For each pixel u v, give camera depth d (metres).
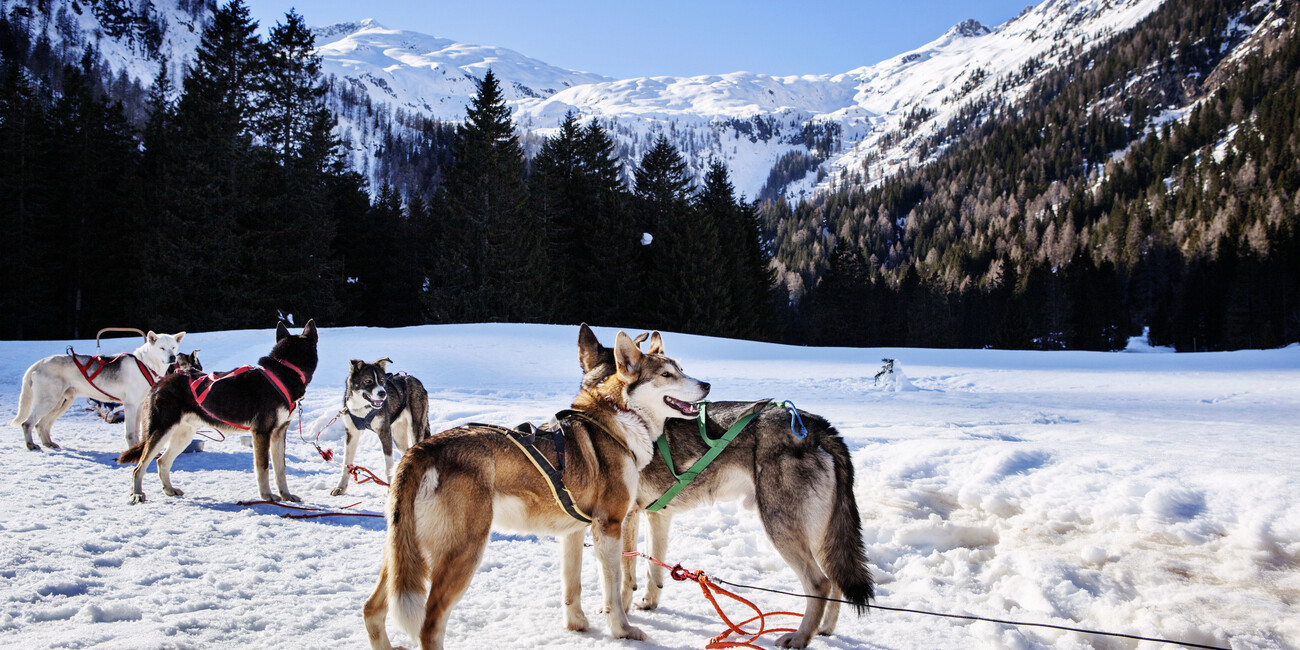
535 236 52.03
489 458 3.80
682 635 4.23
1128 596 4.59
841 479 4.48
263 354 20.70
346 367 19.95
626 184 61.59
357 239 53.56
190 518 6.03
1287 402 16.52
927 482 6.77
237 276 42.84
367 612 3.52
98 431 11.05
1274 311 71.56
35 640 3.55
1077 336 79.06
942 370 24.39
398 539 3.41
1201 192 110.94
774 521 4.45
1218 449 8.46
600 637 4.12
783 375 21.61
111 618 3.92
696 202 60.72
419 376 19.42
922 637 4.22
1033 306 81.38
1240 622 4.09
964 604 4.71
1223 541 5.07
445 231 50.44
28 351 21.42
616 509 4.26
